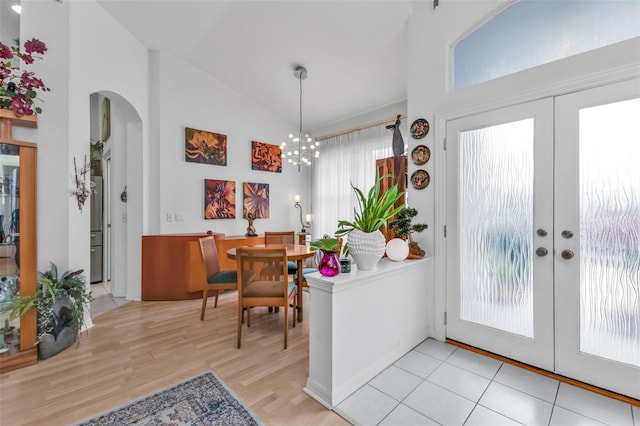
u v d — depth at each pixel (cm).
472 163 240
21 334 217
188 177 430
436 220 258
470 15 240
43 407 170
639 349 175
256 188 514
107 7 318
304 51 382
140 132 386
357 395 182
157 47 396
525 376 202
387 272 211
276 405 173
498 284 227
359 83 426
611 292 183
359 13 308
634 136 176
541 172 206
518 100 213
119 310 341
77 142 277
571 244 195
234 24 355
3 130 218
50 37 259
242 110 497
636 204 176
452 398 179
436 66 259
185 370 211
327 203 556
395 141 338
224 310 343
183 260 382
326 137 556
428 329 265
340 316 177
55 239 259
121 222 398
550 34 211
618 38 185
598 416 163
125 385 192
